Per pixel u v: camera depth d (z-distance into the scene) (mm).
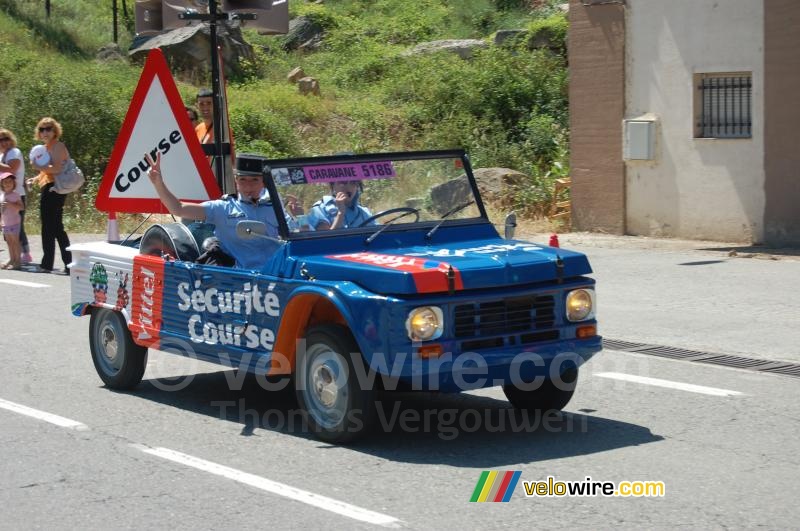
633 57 17203
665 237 17156
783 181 15742
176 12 10758
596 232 17906
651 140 16953
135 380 8688
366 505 5836
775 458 6605
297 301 6953
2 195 15750
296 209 7438
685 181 16797
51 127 15289
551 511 5711
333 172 7605
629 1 17141
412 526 5508
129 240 9164
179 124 9023
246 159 7918
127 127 9055
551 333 6910
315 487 6164
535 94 26984
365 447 6980
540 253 7125
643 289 12906
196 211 7859
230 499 5980
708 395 8234
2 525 5652
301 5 38906
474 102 27109
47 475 6488
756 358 9453
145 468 6598
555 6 34750
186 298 7891
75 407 8195
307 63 33969
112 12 37500
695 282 13258
